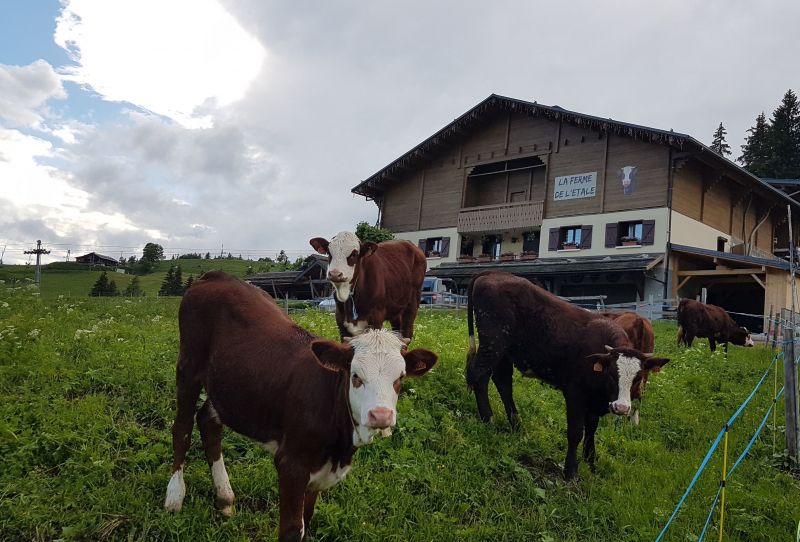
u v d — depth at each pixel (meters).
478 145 38.50
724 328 17.97
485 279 8.19
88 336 8.88
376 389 3.64
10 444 5.24
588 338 7.25
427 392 8.15
